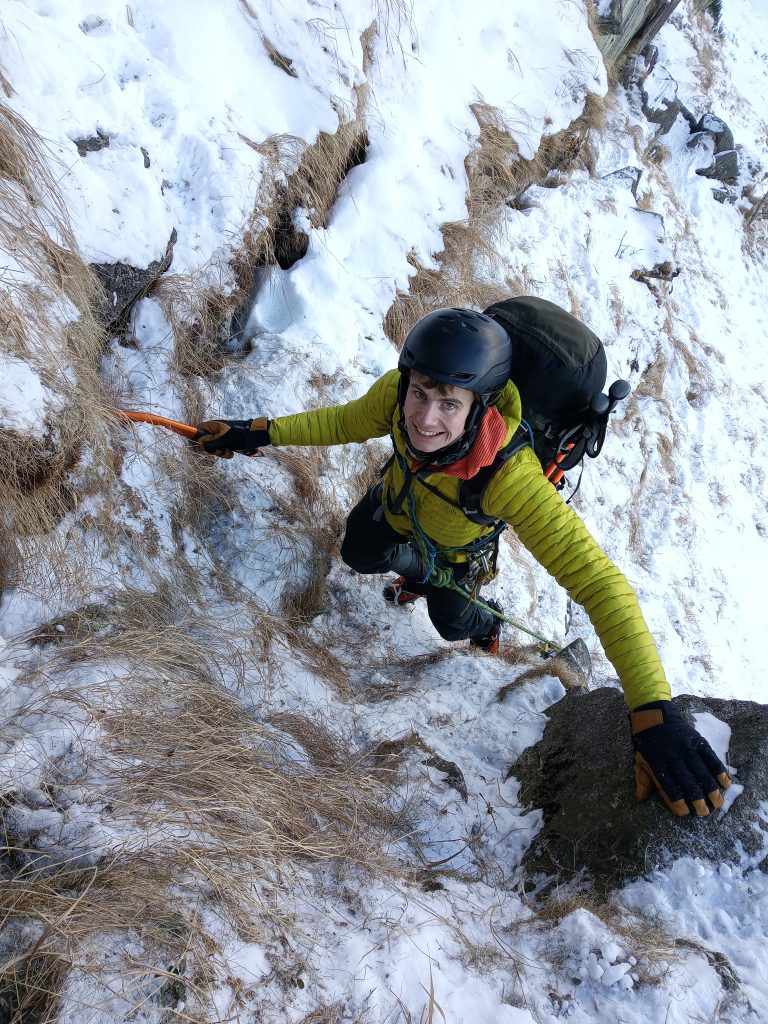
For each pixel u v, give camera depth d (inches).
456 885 83.6
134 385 124.3
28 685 83.8
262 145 151.6
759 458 327.6
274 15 163.3
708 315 354.6
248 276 147.2
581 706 104.3
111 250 120.3
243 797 78.7
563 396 91.6
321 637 124.4
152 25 143.9
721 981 69.3
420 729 108.1
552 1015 68.1
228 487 125.7
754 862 78.2
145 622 101.0
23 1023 54.7
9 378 93.5
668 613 247.3
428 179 191.5
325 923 71.6
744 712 91.0
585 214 265.1
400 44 195.3
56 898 61.2
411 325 172.9
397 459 97.4
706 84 438.9
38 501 97.7
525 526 86.4
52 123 116.8
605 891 80.4
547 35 258.5
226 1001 60.8
